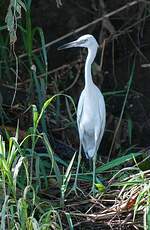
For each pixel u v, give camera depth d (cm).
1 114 1003
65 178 827
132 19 1195
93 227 819
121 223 815
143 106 1180
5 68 1081
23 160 786
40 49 1088
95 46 896
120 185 841
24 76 1120
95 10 1193
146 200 799
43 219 766
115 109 1177
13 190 770
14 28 920
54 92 1123
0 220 786
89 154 925
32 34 998
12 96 1092
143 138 1156
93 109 895
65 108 1134
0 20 1116
